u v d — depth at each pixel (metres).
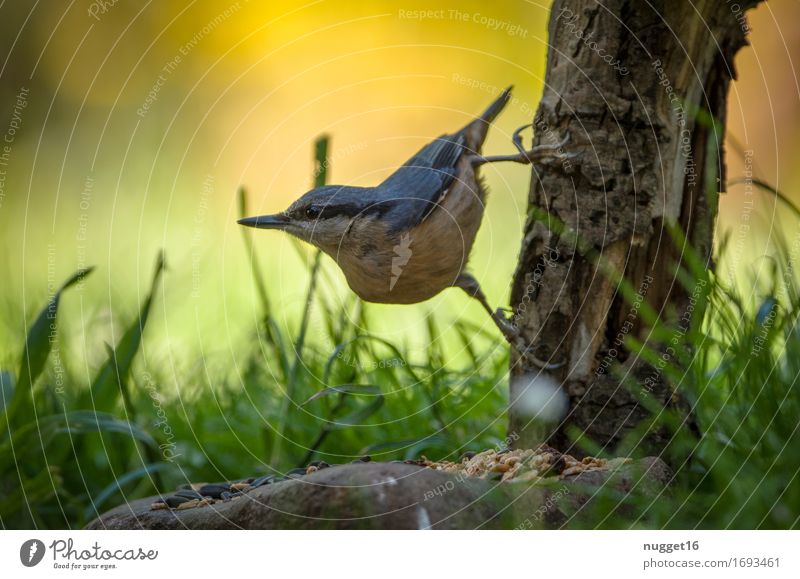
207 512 6.00
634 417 6.74
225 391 9.35
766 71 16.59
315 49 18.28
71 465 8.48
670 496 6.11
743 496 6.01
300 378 8.74
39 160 17.91
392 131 17.94
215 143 18.34
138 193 17.52
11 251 14.27
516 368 7.15
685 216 6.78
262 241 15.05
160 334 11.63
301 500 5.44
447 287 8.33
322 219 8.34
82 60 18.58
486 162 8.20
